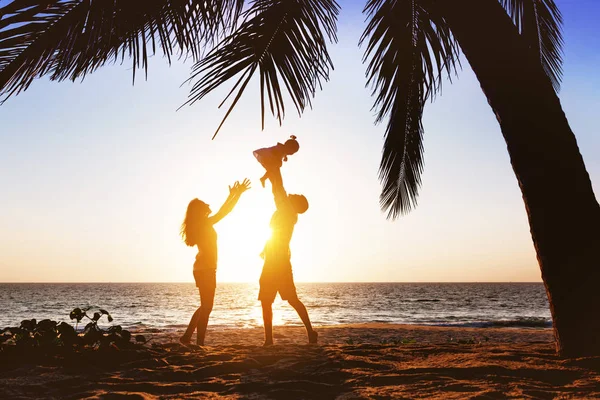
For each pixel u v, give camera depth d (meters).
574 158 4.22
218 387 3.21
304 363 3.83
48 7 3.00
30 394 2.98
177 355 4.17
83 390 3.09
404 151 6.87
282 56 4.18
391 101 6.30
